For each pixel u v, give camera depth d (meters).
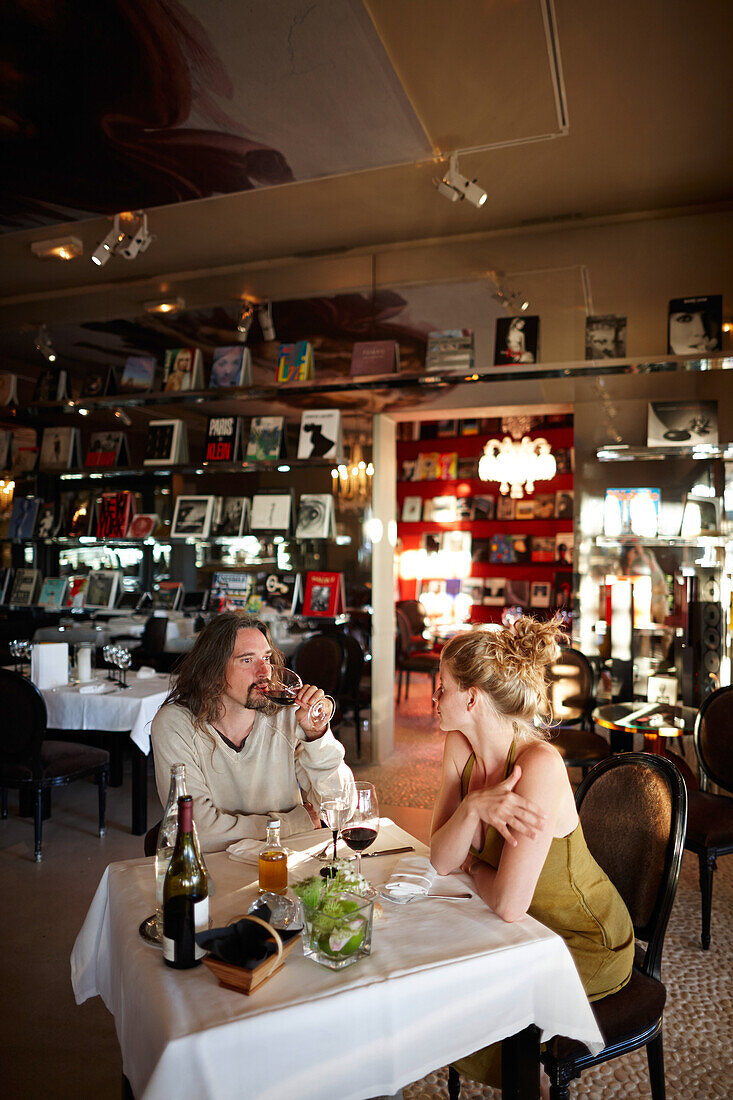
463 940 1.41
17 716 3.61
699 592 4.76
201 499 5.90
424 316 5.15
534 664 1.75
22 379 6.23
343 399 5.46
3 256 5.48
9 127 3.70
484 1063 1.67
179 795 1.50
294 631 5.51
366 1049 1.24
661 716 4.11
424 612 9.34
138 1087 1.23
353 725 5.49
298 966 1.32
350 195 4.51
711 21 3.01
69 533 6.30
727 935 3.01
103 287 6.01
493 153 4.03
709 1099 2.06
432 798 4.59
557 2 2.89
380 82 3.36
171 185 4.30
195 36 3.03
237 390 5.49
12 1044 2.25
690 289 4.62
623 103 3.57
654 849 1.90
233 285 5.64
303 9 2.89
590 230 4.80
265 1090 1.16
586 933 1.69
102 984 1.65
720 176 4.29
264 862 1.57
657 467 4.85
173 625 5.83
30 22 2.97
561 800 1.63
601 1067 2.21
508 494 9.12
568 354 4.82
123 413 6.07
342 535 5.46
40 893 3.25
